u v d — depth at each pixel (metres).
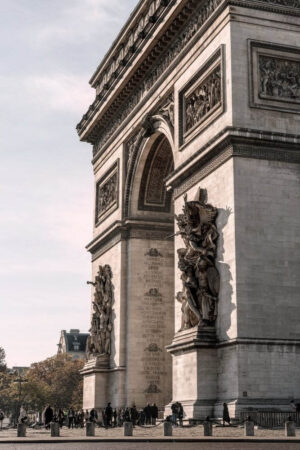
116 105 100.38
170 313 94.25
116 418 87.31
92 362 98.06
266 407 59.62
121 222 96.06
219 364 64.38
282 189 65.06
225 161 65.69
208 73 71.25
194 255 68.44
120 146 100.25
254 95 66.00
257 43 67.38
